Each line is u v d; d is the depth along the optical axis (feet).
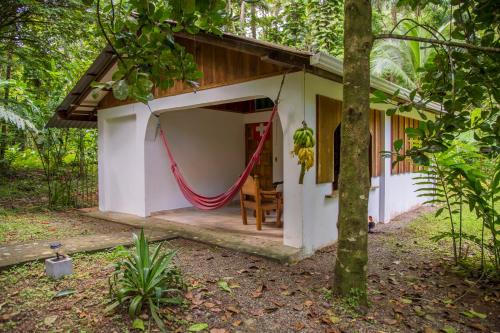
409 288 10.83
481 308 9.60
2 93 27.76
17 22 23.32
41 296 9.27
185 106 17.43
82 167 27.37
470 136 19.97
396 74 34.58
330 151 14.93
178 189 22.39
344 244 9.25
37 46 24.72
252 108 26.55
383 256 14.08
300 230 13.38
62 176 26.07
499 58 9.68
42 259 12.12
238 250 13.58
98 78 19.51
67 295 9.34
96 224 18.84
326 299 9.49
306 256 13.47
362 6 8.75
